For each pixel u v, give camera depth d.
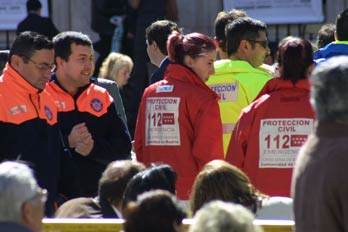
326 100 10.84
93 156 17.06
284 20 30.78
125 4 30.86
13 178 10.63
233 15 18.36
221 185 13.34
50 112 15.56
